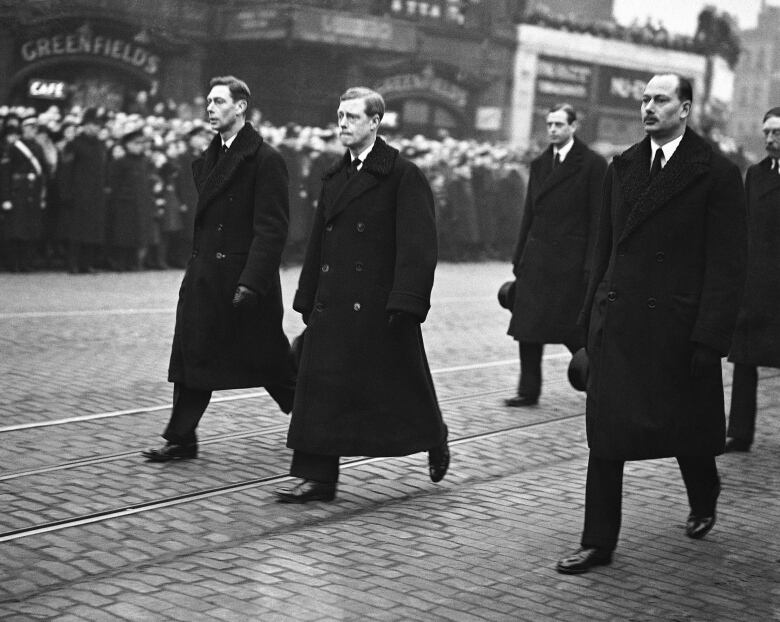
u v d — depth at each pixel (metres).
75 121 16.44
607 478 4.93
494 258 23.39
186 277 6.45
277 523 5.38
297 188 19.25
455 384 9.31
